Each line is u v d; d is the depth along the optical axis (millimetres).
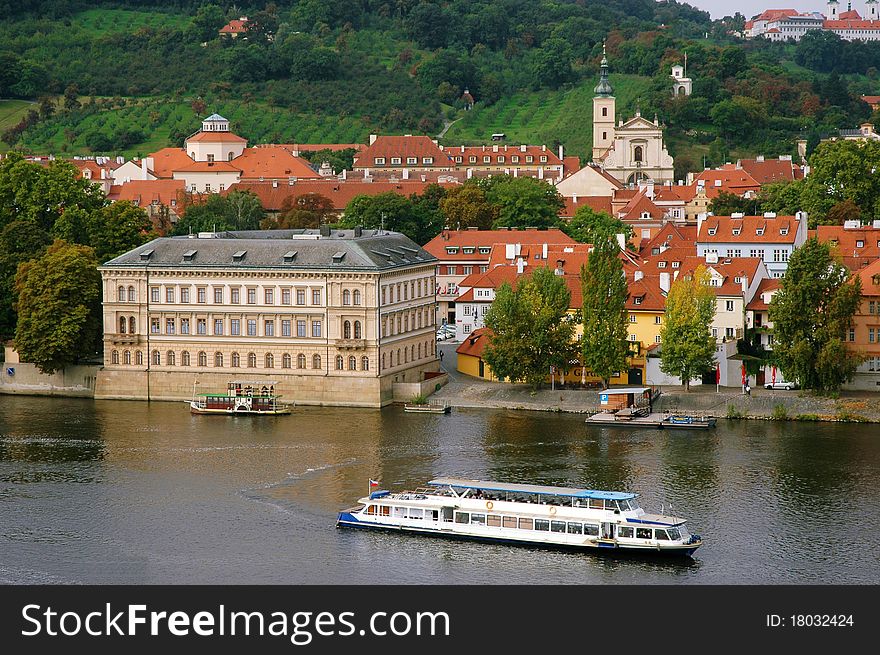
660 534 165875
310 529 176750
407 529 176250
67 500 189000
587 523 169250
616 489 188875
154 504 186875
